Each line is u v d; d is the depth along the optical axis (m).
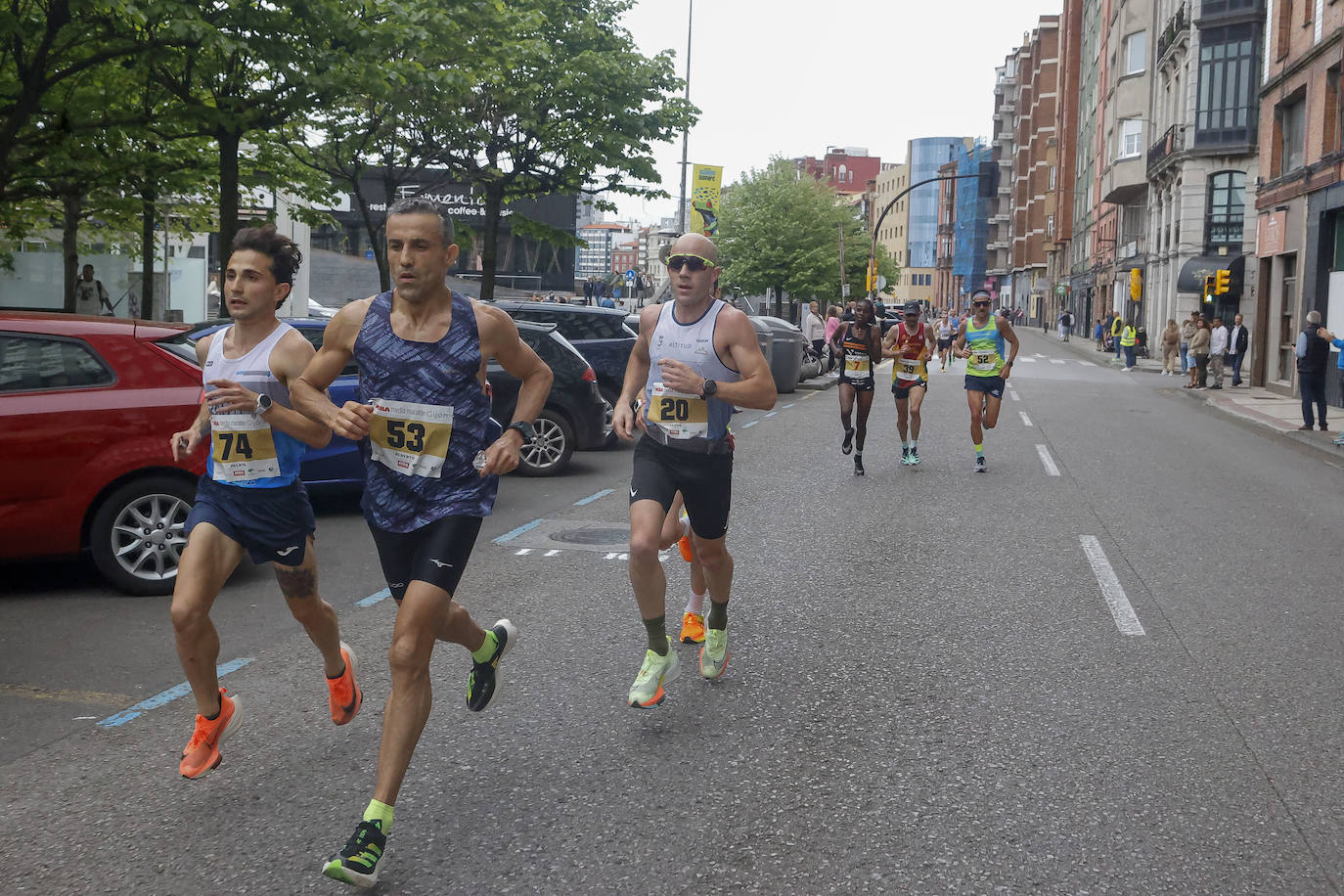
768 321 25.86
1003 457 14.56
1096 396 27.03
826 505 10.62
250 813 3.90
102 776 4.24
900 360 13.37
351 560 8.15
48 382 6.85
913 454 13.48
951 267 143.62
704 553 5.13
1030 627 6.46
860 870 3.51
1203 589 7.49
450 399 3.78
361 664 5.66
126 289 26.66
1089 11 77.69
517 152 27.83
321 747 4.52
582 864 3.52
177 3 12.41
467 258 53.41
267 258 4.27
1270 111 30.50
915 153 153.12
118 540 7.01
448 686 5.30
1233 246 44.34
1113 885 3.44
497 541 8.92
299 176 22.20
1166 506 10.96
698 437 4.87
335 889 3.36
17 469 6.69
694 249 4.81
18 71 13.84
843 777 4.25
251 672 5.51
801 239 66.12
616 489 11.78
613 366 15.27
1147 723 4.90
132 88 15.81
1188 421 21.23
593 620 6.50
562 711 4.95
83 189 15.86
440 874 3.46
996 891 3.39
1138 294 45.94
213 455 4.22
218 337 4.41
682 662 5.71
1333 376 25.09
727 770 4.30
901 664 5.71
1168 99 50.00
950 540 9.02
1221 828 3.86
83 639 6.09
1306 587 7.59
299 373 4.26
